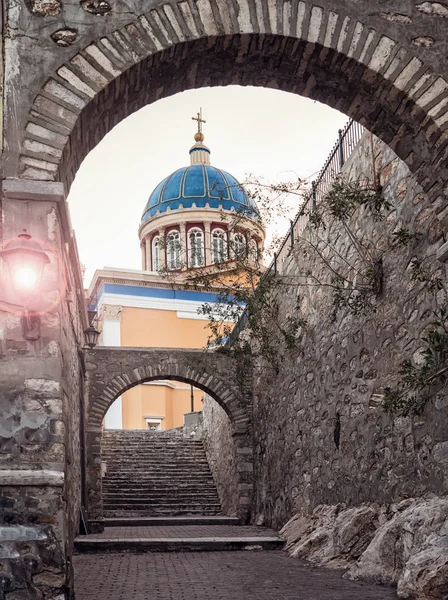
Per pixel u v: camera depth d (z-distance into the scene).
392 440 8.41
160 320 29.66
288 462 13.18
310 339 11.98
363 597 6.26
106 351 16.38
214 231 33.34
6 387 5.48
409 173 8.12
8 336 5.55
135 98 6.64
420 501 7.43
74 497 11.62
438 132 6.37
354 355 9.81
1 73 5.89
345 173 10.37
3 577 5.15
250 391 16.81
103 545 10.84
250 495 16.23
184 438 23.20
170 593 6.76
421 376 6.79
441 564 5.84
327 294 11.09
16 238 5.65
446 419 7.05
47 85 5.93
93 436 15.76
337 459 10.34
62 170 6.10
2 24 5.98
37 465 5.39
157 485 19.78
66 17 6.07
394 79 6.35
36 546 5.22
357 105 6.84
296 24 6.32
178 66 6.50
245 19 6.25
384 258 8.81
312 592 6.63
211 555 10.31
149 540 10.98
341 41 6.34
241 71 6.78
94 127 6.50
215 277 14.12
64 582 5.21
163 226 33.81
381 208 8.92
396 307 8.44
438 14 6.51
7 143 5.79
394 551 7.11
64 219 6.05
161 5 6.18
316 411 11.51
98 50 6.05
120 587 7.18
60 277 5.85
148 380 16.66
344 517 9.20
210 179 34.44
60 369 5.58
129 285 29.62
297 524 11.59
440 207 7.02
